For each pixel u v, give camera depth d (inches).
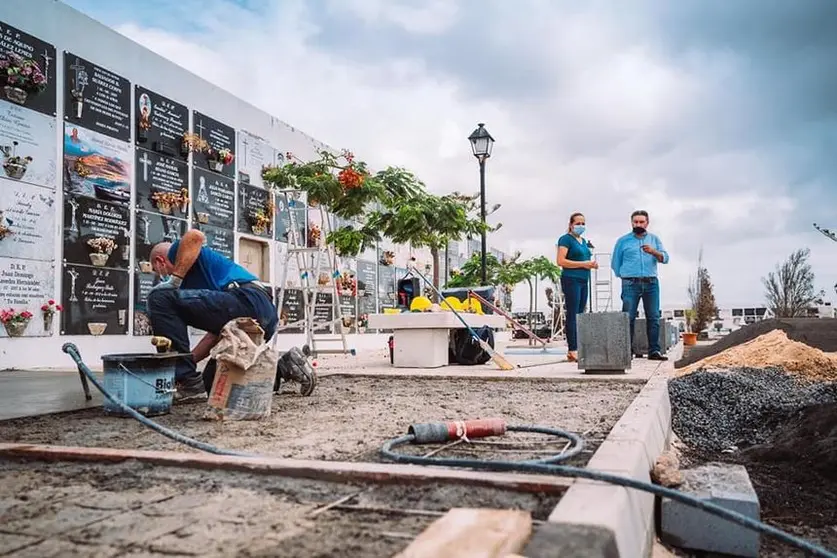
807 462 169.8
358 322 662.5
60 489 92.4
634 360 361.1
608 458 99.8
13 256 339.6
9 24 341.7
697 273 1298.0
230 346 155.7
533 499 84.7
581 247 346.0
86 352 377.4
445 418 157.8
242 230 514.0
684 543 108.2
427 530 68.1
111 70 401.7
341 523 76.4
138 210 416.8
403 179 538.0
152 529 74.9
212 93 486.9
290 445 124.0
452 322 315.6
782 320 475.2
